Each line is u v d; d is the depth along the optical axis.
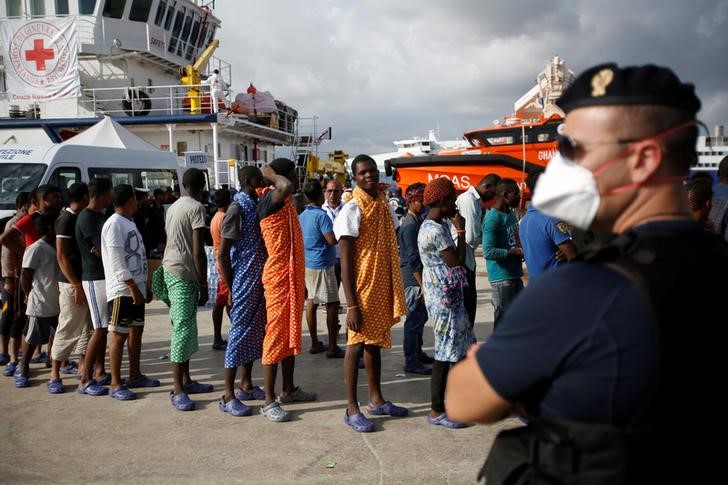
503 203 4.89
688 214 1.17
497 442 1.29
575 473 1.07
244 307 4.47
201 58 21.30
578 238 3.87
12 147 9.55
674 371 1.00
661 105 1.11
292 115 24.36
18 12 18.27
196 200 4.82
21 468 3.61
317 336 6.99
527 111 14.81
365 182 4.05
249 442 3.99
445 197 4.04
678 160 1.14
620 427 1.03
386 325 4.20
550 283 1.12
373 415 4.43
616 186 1.15
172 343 4.67
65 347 5.07
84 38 18.05
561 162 1.21
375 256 4.09
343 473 3.52
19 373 5.27
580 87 1.19
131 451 3.86
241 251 4.47
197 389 5.06
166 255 4.73
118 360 4.91
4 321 5.88
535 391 1.13
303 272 4.43
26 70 17.11
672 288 1.02
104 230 4.76
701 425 1.03
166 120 17.19
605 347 1.02
